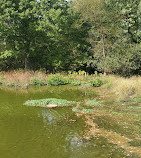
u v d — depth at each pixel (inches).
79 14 929.5
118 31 771.4
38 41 838.5
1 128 235.1
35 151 177.0
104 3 820.0
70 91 511.2
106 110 311.9
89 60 800.3
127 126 235.5
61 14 893.8
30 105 349.7
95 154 169.2
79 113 297.3
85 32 957.2
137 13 810.8
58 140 199.8
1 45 872.9
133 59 687.7
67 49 923.4
